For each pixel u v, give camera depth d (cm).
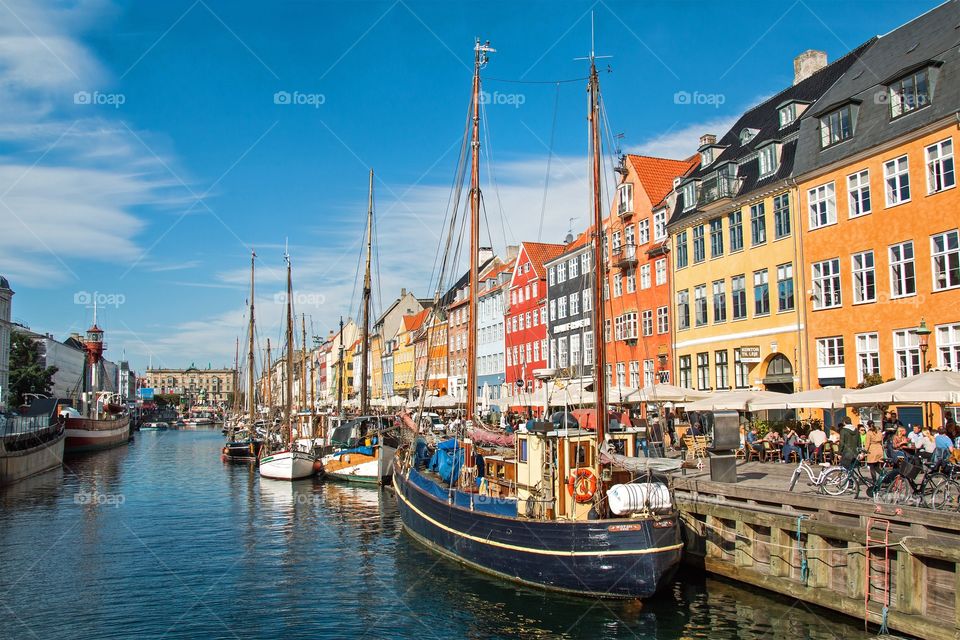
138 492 4084
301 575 2127
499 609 1725
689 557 1977
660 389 2872
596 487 1820
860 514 1518
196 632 1653
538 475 1875
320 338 8794
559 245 6700
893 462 1741
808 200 3341
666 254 4466
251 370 7269
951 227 2662
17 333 9488
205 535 2755
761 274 3641
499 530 1906
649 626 1566
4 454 4372
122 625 1708
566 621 1627
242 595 1934
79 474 5141
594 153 2056
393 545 2494
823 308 3234
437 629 1633
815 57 4231
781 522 1692
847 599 1509
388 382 10725
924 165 2772
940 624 1318
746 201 3722
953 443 2098
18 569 2233
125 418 9556
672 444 3275
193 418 19100
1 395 8600
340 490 4050
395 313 11238
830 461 2409
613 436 1908
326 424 5781
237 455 6234
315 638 1612
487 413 4169
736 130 4497
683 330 4284
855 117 3141
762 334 3619
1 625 1708
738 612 1620
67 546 2566
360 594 1917
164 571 2197
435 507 2275
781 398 2312
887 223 2928
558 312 5819
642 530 1642
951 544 1323
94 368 10331
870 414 2803
